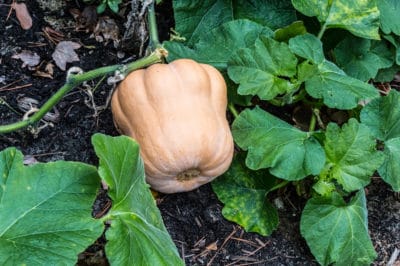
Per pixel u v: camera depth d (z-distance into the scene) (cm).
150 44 102
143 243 81
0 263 76
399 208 109
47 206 80
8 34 108
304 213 100
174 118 93
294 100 107
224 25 105
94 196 81
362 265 99
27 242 78
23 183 80
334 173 100
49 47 108
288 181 104
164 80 94
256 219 102
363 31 107
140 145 94
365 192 109
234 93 105
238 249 101
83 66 108
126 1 114
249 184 103
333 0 107
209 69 98
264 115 101
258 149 98
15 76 106
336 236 99
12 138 101
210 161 94
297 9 105
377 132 104
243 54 101
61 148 102
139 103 94
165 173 94
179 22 108
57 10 111
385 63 113
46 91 105
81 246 78
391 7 112
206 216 102
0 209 79
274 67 102
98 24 111
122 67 96
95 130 104
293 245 103
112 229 80
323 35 112
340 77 102
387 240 106
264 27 106
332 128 99
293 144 98
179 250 100
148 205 87
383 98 104
